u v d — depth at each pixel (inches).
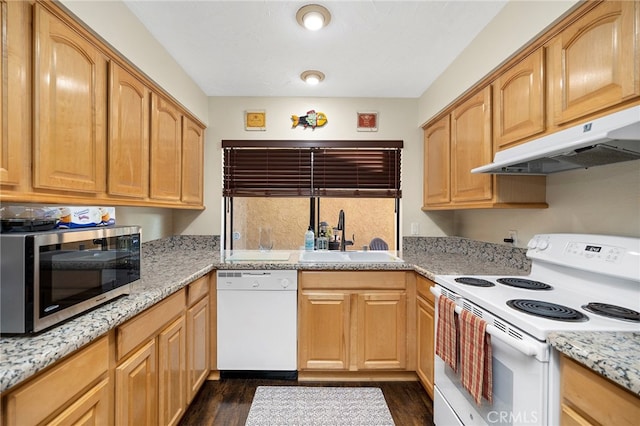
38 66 39.9
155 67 68.8
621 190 49.0
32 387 28.7
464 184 76.7
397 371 82.5
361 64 81.7
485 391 44.1
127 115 59.4
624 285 44.2
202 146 100.0
